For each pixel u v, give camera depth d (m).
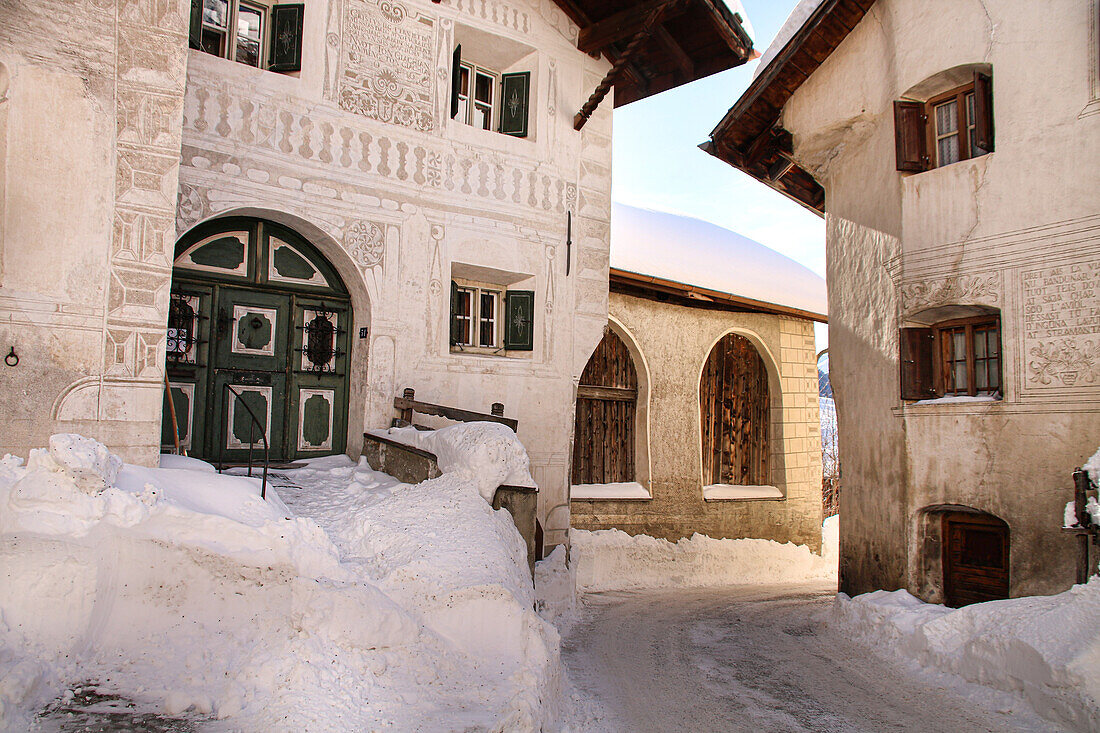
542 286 10.30
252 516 5.12
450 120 9.66
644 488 12.99
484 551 5.69
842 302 9.68
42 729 3.69
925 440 8.19
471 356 9.66
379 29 9.14
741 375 14.78
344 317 9.30
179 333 8.14
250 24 8.73
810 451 15.17
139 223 5.84
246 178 8.11
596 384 12.84
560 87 10.68
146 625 4.52
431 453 7.41
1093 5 7.04
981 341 8.06
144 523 4.57
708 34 11.01
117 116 5.79
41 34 5.49
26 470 4.44
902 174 8.64
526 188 10.24
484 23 9.98
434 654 4.84
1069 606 5.82
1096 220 6.91
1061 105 7.24
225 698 4.12
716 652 7.50
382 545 5.69
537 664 5.18
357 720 4.13
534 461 10.05
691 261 15.03
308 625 4.59
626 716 5.54
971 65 7.98
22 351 5.36
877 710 5.78
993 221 7.71
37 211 5.44
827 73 9.78
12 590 4.22
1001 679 5.95
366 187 8.93
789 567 14.41
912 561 8.18
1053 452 7.05
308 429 9.00
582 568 11.84
